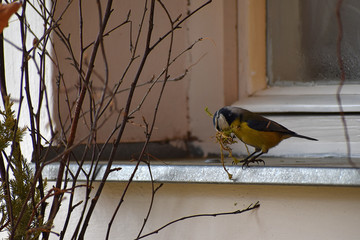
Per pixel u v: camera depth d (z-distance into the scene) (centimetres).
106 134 456
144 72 479
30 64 449
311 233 358
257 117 447
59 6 427
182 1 498
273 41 510
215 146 500
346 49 489
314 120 470
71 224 420
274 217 368
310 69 501
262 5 509
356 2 487
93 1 445
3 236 445
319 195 358
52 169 409
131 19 470
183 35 503
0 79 371
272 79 511
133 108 471
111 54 458
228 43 505
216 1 501
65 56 430
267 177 351
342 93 475
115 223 410
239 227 378
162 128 495
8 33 469
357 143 452
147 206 402
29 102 355
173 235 395
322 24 497
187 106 511
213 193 386
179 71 504
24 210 325
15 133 344
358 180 328
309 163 393
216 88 505
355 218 349
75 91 437
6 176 351
